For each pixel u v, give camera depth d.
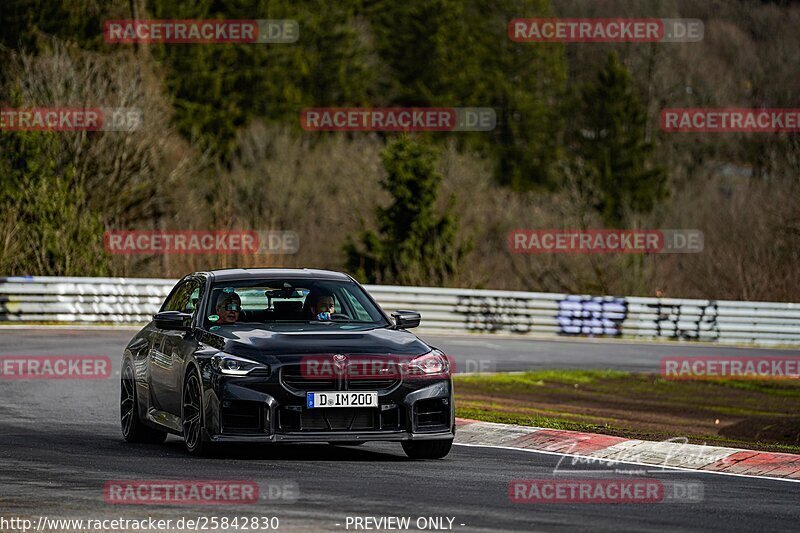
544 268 181.00
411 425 37.50
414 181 155.50
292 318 41.22
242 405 36.88
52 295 106.12
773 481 36.84
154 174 168.00
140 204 166.75
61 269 122.75
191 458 38.44
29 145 129.25
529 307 126.25
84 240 125.56
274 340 38.00
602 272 171.50
